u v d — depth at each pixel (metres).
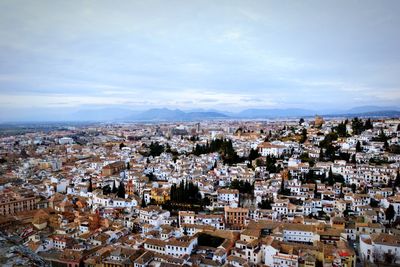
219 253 150.38
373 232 172.75
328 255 144.75
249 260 151.38
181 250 155.88
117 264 146.12
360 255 156.50
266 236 171.25
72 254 155.38
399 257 144.12
